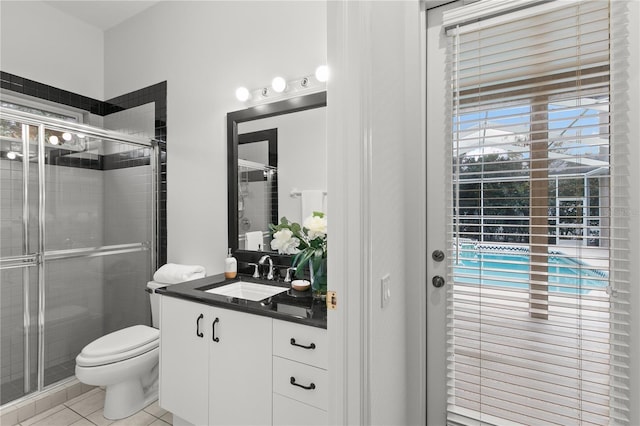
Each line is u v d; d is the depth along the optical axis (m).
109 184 2.41
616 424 1.16
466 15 1.37
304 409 1.34
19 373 2.02
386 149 1.15
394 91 1.30
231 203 2.19
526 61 1.30
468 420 1.42
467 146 1.42
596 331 1.17
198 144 2.38
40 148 2.10
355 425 0.91
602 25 1.19
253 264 2.10
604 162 1.19
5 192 1.97
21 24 2.49
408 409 1.53
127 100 2.82
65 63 2.74
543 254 1.27
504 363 1.34
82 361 1.81
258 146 2.11
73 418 1.96
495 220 1.38
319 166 1.89
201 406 1.64
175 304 1.75
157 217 2.63
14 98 2.49
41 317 2.11
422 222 1.49
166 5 2.57
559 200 1.26
